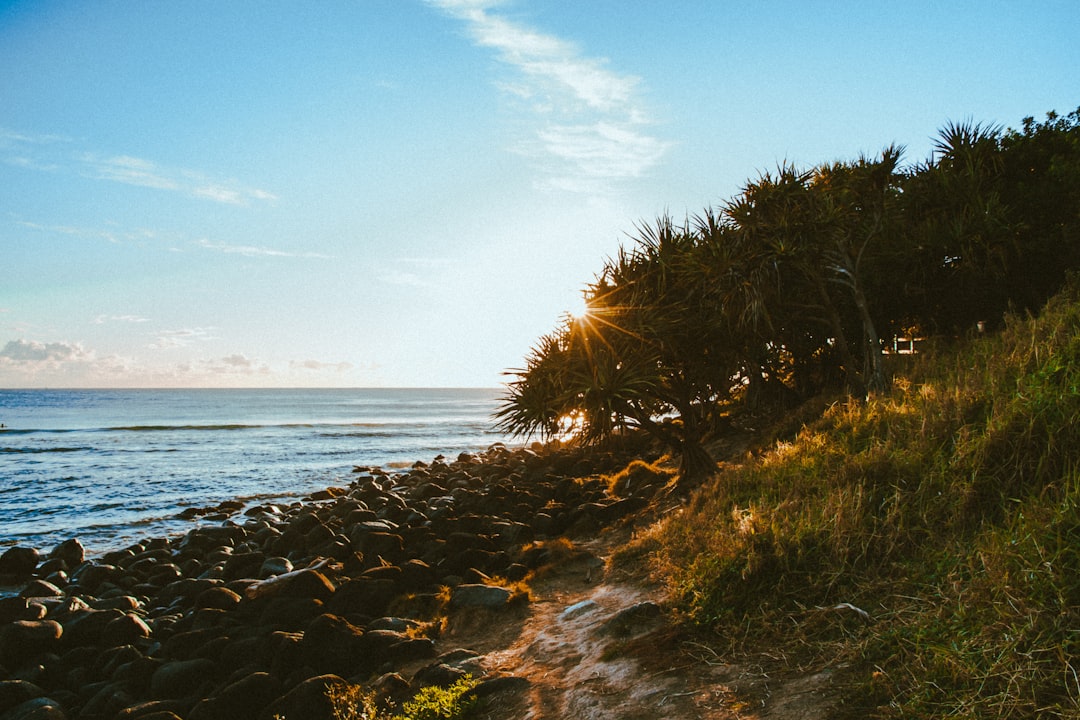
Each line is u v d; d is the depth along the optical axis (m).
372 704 5.57
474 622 7.51
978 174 14.54
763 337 13.02
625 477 14.91
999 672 3.17
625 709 4.21
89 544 17.38
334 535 13.30
